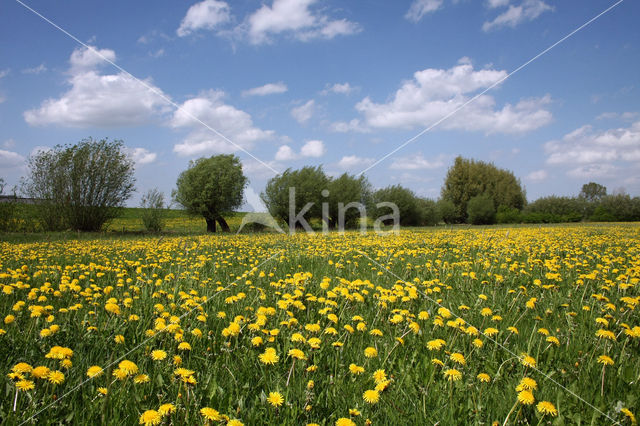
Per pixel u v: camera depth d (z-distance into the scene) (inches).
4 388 90.5
